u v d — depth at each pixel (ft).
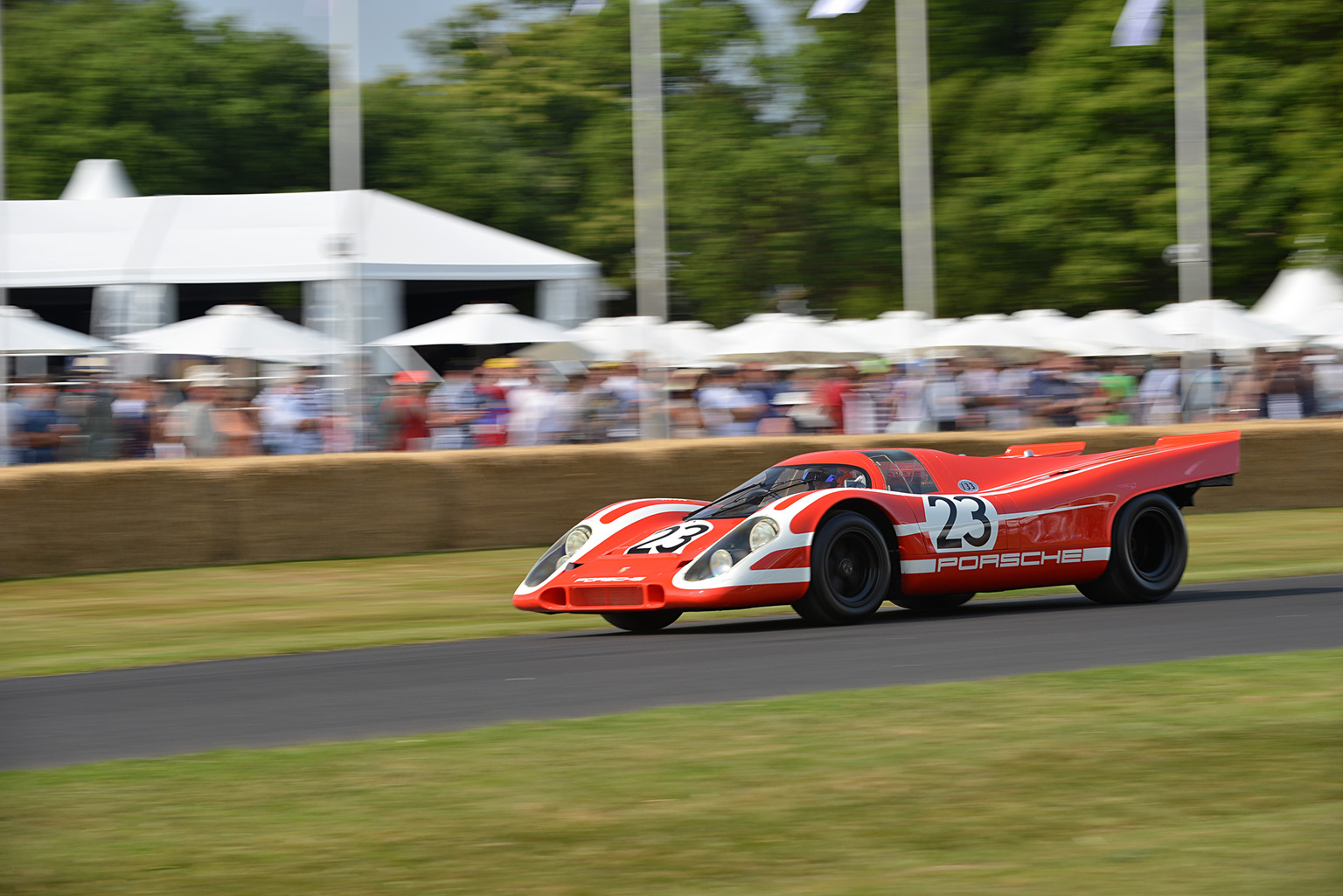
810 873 27.14
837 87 304.50
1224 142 231.30
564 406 125.08
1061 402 141.38
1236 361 150.10
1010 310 266.16
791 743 38.19
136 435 115.03
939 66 285.23
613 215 305.53
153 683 52.85
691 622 68.74
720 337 184.75
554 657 56.54
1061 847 28.40
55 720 45.47
